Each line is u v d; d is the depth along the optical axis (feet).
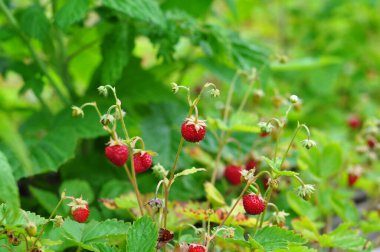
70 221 2.50
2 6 2.99
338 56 4.82
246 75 2.96
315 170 3.03
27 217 2.31
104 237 2.48
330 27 5.20
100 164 3.08
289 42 5.32
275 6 5.41
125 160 2.44
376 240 3.10
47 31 2.97
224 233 2.42
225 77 3.21
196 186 2.97
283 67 3.34
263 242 2.45
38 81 3.04
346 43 5.07
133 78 3.16
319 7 5.19
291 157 3.03
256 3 4.95
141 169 2.48
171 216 2.69
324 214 3.01
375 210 3.20
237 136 3.14
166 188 2.47
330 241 2.65
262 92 2.95
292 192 2.88
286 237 2.45
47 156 2.82
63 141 2.86
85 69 3.41
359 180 3.21
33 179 3.20
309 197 2.41
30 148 2.84
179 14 3.05
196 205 2.74
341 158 3.02
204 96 3.75
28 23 2.97
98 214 2.77
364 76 4.91
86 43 3.25
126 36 2.98
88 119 2.93
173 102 3.19
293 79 4.61
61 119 2.98
